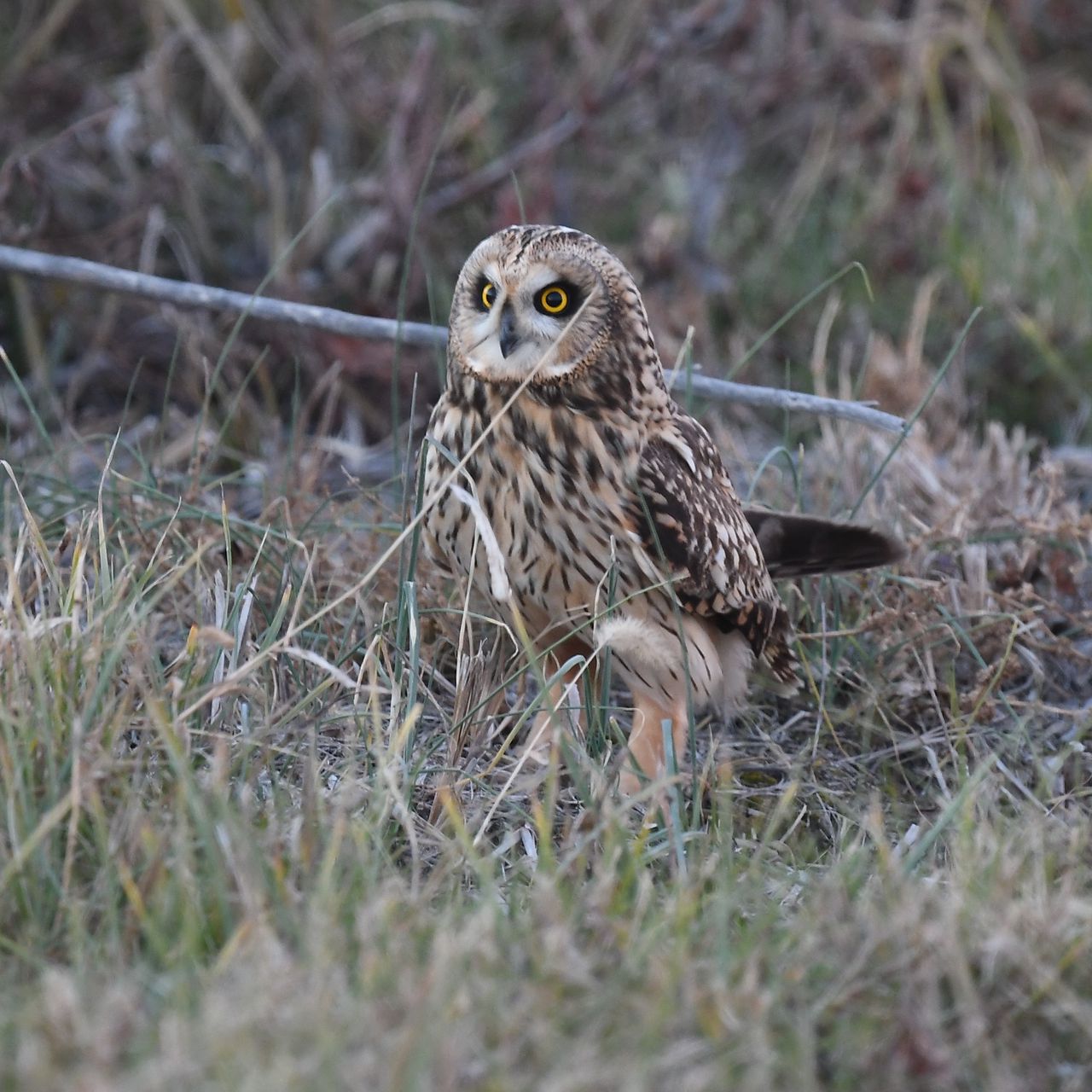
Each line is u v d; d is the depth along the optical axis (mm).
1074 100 16625
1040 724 9039
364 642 8234
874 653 9523
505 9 16156
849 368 13500
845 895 6180
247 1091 4574
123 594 7523
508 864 6922
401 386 12672
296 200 14172
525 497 7820
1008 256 14453
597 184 14930
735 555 8406
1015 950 5754
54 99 14328
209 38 15289
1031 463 12281
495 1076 4906
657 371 8227
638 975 5520
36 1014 4957
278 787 6738
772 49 15820
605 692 7855
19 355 13305
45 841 6039
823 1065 5418
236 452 11625
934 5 16359
